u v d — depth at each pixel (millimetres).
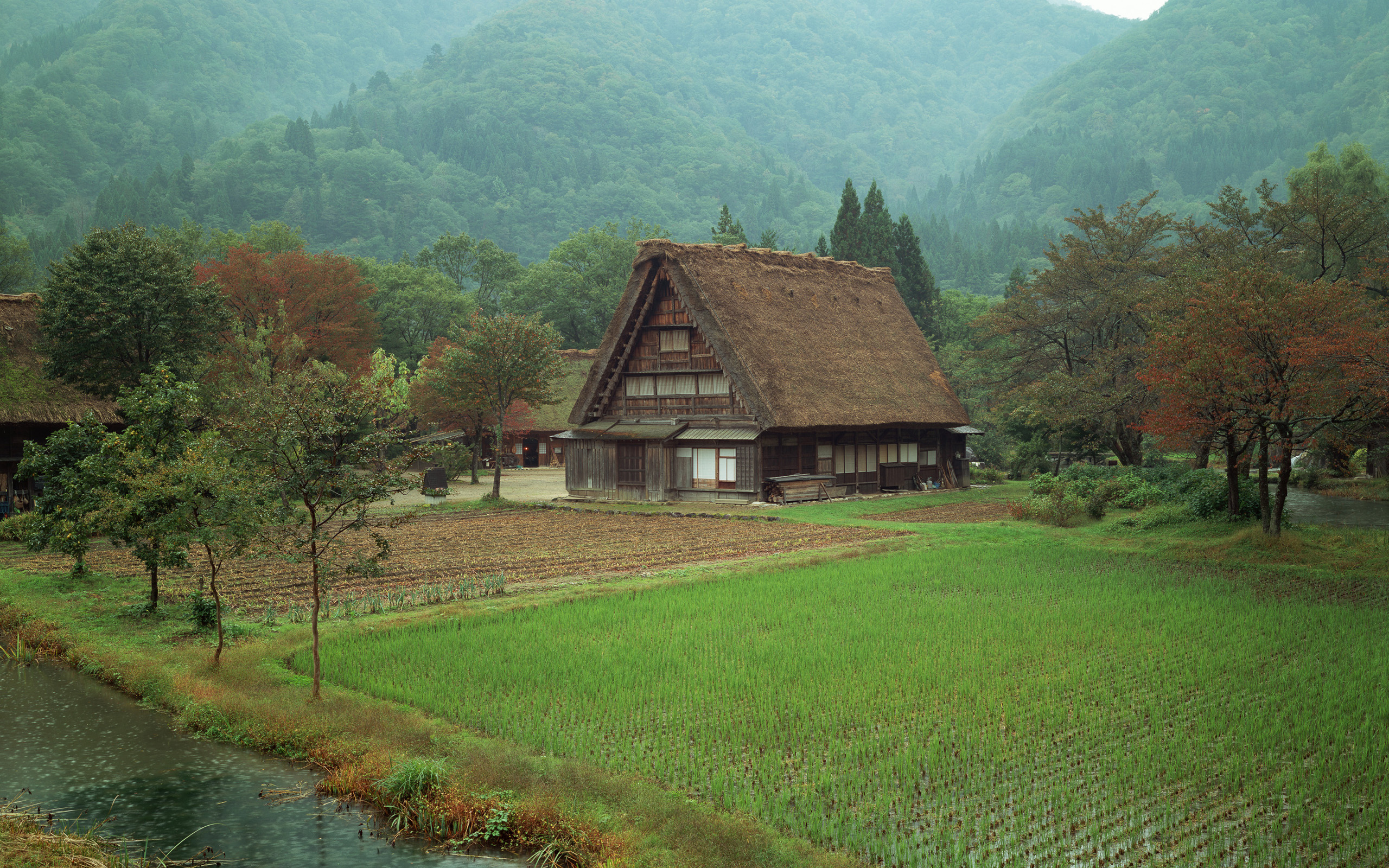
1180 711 12188
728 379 41312
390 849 9422
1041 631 16438
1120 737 11242
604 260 93375
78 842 9281
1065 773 10266
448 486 56281
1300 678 13258
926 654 14984
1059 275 45375
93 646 16234
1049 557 25500
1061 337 48875
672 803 9414
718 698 12797
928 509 40281
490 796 9922
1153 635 16094
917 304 75312
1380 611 17750
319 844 9516
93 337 35188
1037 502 33938
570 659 14648
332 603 19266
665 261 43094
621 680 13523
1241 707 12156
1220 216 41781
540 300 93375
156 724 13078
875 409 44375
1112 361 42156
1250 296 23781
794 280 47438
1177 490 34094
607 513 38750
